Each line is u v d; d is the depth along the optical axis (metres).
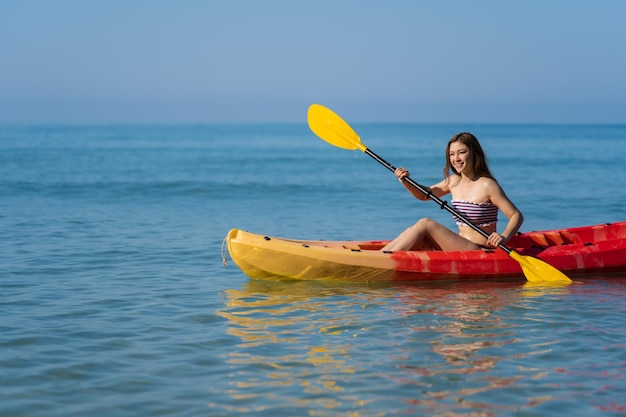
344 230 9.82
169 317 5.15
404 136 99.31
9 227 9.69
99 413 3.46
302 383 3.82
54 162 27.72
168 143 63.50
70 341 4.55
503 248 6.32
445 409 3.48
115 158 32.16
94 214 11.35
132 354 4.30
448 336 4.64
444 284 6.30
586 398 3.60
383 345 4.46
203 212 11.90
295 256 6.25
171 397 3.65
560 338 4.59
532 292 5.96
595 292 5.95
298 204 13.28
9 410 3.49
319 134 7.45
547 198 14.35
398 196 14.70
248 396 3.65
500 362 4.12
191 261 7.38
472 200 6.46
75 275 6.63
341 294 5.90
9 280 6.37
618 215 11.56
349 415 3.42
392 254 6.31
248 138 89.06
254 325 4.94
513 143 58.78
